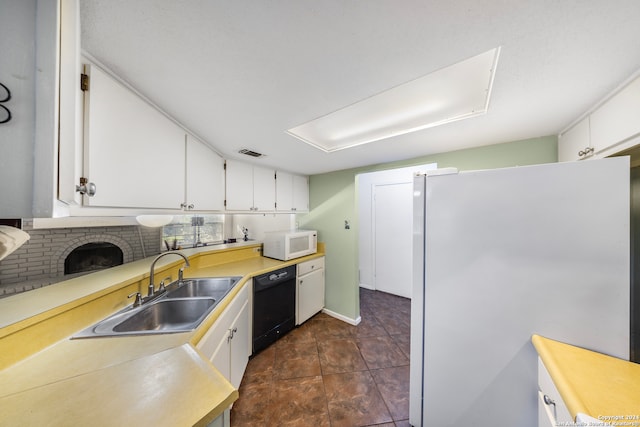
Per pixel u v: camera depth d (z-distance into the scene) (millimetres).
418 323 1167
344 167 2588
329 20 664
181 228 2793
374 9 631
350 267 2668
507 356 945
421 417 1164
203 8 622
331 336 2340
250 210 2291
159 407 565
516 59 816
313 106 1178
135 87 1003
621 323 770
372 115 1385
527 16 641
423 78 1019
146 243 2883
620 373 691
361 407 1472
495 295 971
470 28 689
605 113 1062
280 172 2680
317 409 1454
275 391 1604
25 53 544
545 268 875
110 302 1122
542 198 883
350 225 2672
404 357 2000
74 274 2916
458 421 1057
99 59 819
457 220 1055
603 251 792
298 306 2475
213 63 852
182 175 1393
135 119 1024
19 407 563
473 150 1852
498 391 965
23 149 544
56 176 568
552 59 811
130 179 999
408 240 3535
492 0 600
